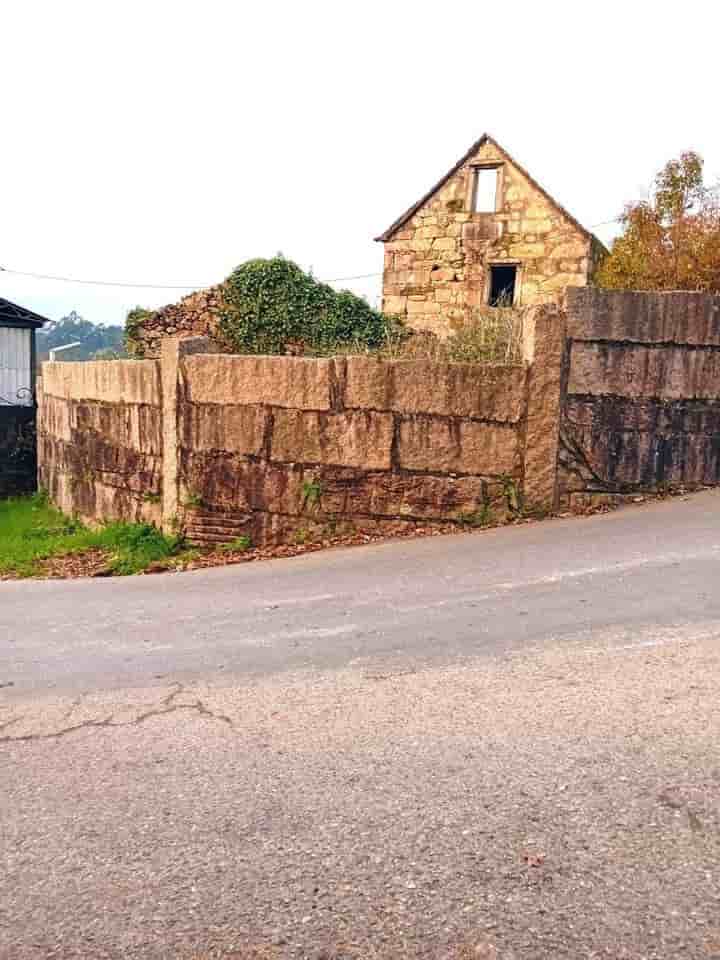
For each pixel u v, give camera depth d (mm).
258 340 16844
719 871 2242
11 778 3057
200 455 8172
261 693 3789
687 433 7816
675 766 2818
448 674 3854
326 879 2295
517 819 2545
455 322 15461
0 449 16422
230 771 2998
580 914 2092
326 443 7805
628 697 3418
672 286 11602
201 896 2252
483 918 2096
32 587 7250
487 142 19094
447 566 6238
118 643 4906
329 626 4883
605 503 7727
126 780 2979
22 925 2166
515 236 19000
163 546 8273
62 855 2498
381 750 3084
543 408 7500
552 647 4133
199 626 5168
